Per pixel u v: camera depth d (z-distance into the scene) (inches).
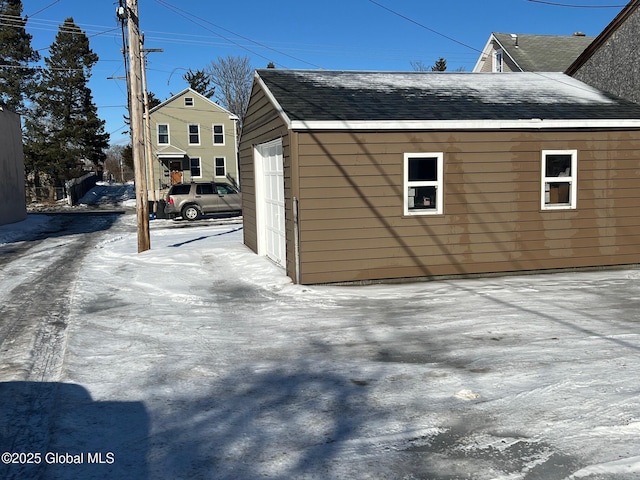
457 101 424.2
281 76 454.9
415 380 188.1
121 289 373.1
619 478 122.0
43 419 164.2
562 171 410.0
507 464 129.8
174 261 476.4
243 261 464.4
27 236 790.5
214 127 1605.6
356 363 209.8
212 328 270.1
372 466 131.3
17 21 1686.8
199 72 2667.3
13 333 266.5
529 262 403.2
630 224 418.6
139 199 536.4
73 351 231.0
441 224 384.8
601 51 551.2
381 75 492.4
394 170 373.4
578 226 410.0
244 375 199.6
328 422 156.9
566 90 482.0
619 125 403.2
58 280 419.5
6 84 1715.1
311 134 357.7
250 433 151.4
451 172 383.6
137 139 530.3
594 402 162.4
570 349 215.2
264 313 299.9
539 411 158.1
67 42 1830.7
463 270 391.9
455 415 158.1
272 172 447.2
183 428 155.7
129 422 160.1
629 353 207.5
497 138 388.8
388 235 375.9
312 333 255.9
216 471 131.3
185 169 1592.0
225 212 1002.7
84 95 1828.2
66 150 1712.6
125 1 515.5
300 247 363.6
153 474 130.7
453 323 265.0
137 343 244.1
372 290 354.0
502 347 222.1
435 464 131.2
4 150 927.7
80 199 1814.7
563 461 130.0
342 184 364.8
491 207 392.5
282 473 129.3
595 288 344.8
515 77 522.6
